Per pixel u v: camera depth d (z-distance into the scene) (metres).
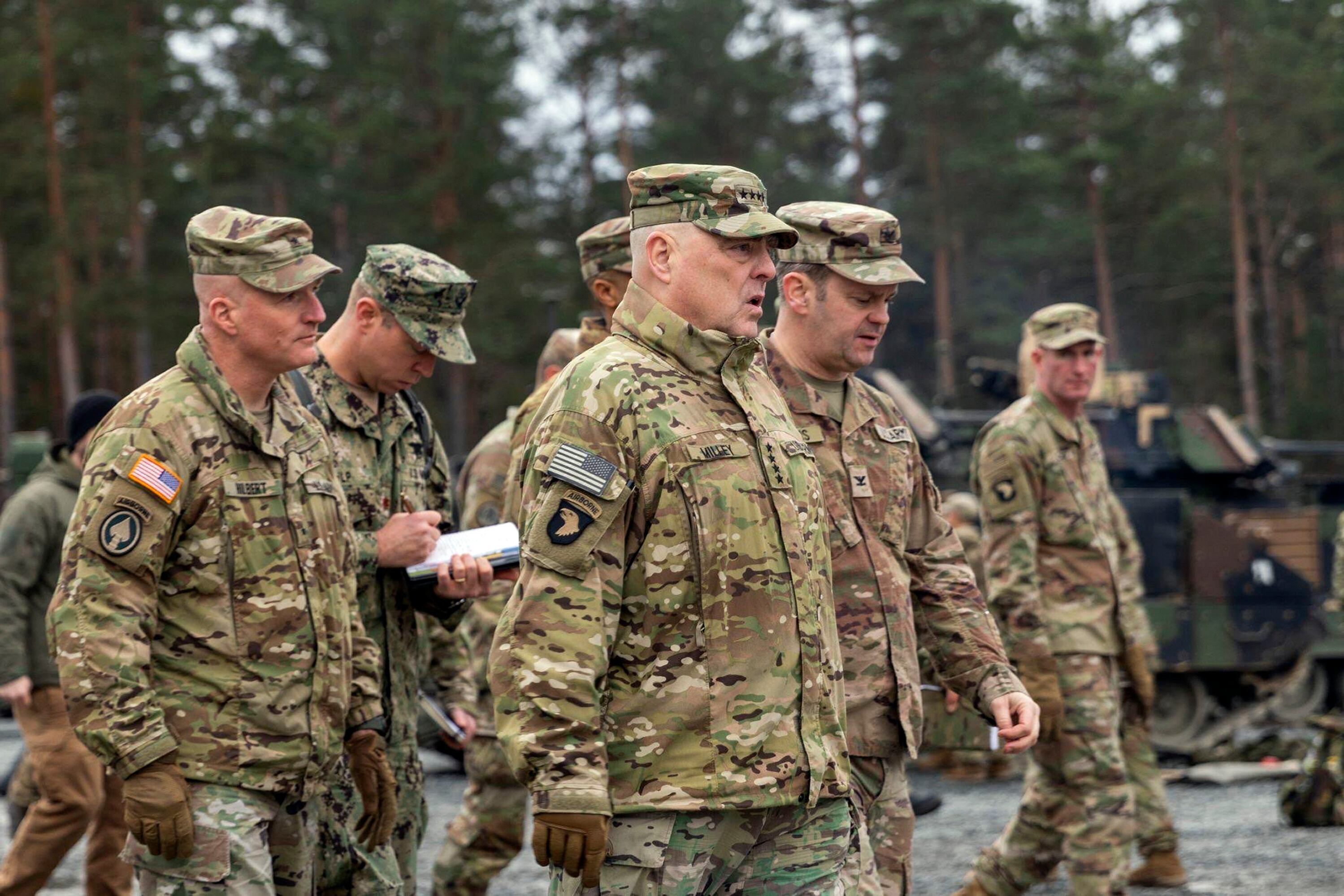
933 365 45.66
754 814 3.62
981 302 44.22
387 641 5.23
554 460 3.59
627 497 3.57
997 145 42.72
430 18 38.88
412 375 5.32
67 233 35.31
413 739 5.35
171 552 4.29
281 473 4.44
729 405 3.75
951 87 42.47
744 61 42.88
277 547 4.38
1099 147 44.97
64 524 6.80
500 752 6.43
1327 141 47.00
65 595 4.15
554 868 3.58
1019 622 6.55
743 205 3.75
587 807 3.42
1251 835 9.41
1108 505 7.07
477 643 6.50
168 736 4.12
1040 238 43.97
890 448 4.92
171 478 4.23
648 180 3.79
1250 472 16.00
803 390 4.84
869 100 44.66
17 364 44.88
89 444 4.37
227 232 4.38
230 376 4.44
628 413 3.62
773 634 3.64
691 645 3.61
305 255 4.45
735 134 43.78
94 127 37.91
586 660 3.48
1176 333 50.34
